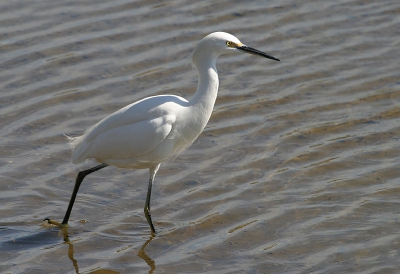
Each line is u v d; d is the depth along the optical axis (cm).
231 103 1492
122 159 1088
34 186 1225
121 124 1062
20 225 1120
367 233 1070
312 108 1470
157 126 1041
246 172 1266
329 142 1351
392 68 1611
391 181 1216
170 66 1605
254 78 1584
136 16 1781
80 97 1488
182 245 1064
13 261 1018
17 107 1443
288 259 1013
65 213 1155
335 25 1781
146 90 1522
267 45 1698
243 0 1877
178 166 1291
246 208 1155
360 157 1295
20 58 1596
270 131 1395
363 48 1691
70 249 1055
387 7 1861
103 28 1725
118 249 1056
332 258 1010
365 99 1499
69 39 1673
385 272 970
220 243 1059
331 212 1134
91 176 1270
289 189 1209
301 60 1645
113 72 1575
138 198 1206
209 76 1064
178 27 1745
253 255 1026
